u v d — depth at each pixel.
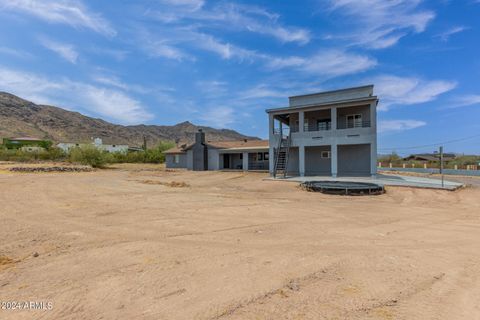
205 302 3.14
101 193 12.92
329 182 16.30
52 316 2.84
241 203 10.54
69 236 5.95
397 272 4.03
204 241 5.63
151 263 4.38
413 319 2.81
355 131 19.64
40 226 6.81
